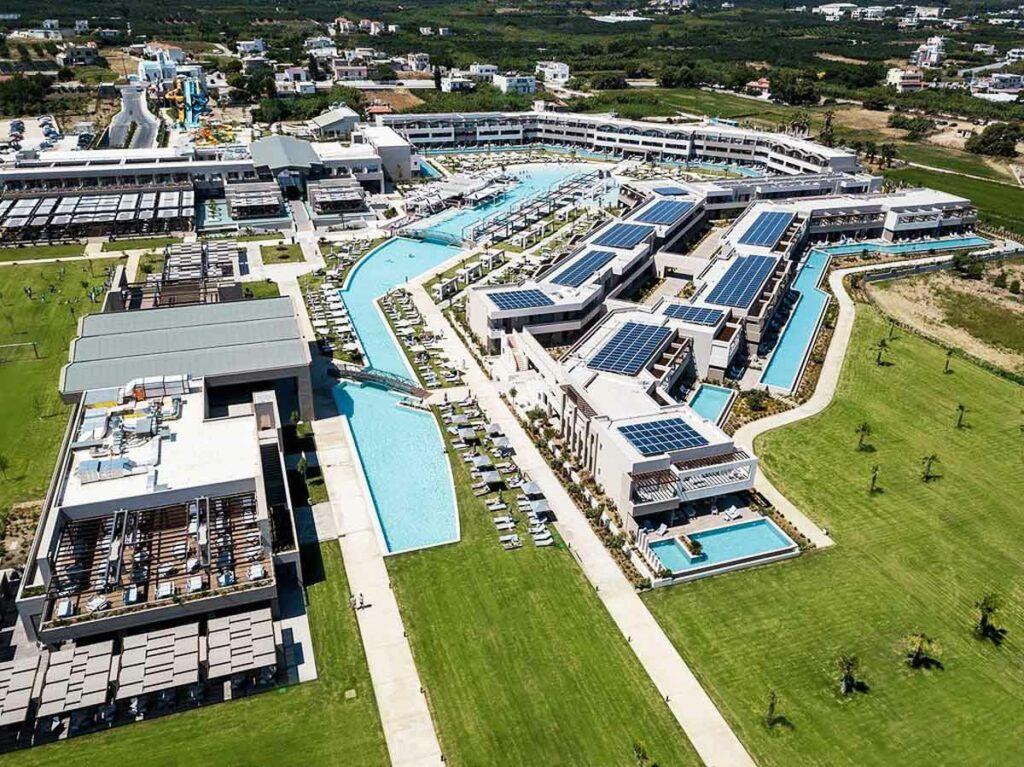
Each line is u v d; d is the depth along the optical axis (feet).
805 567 338.34
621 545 343.05
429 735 257.34
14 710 250.16
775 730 263.08
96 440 347.97
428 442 422.82
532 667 283.59
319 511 361.10
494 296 525.75
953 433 447.01
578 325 525.75
